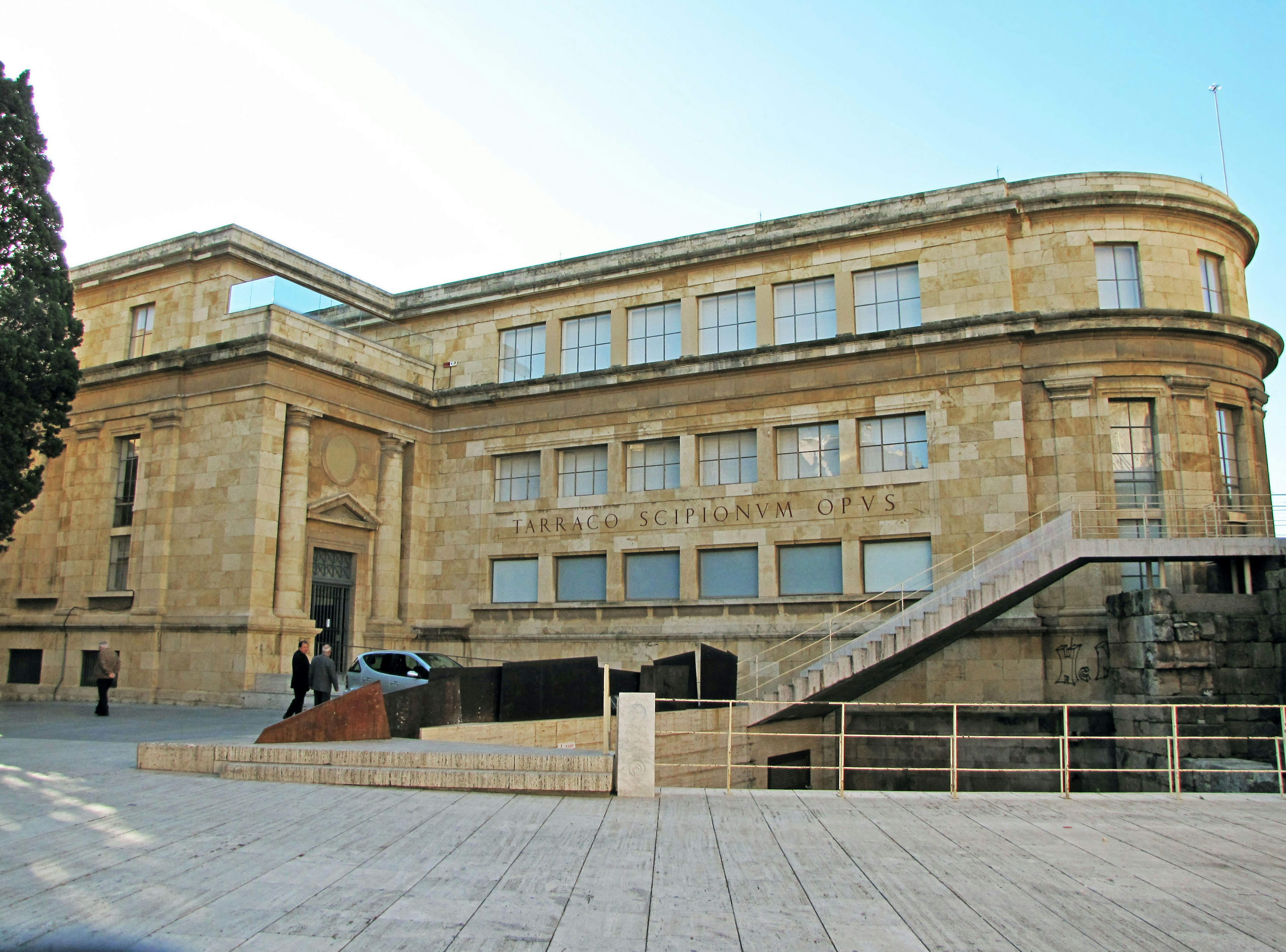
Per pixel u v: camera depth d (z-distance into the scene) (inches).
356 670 1027.9
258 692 1112.8
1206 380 1126.4
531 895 332.5
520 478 1401.3
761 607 1198.3
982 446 1123.3
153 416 1270.9
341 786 550.6
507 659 1326.3
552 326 1411.2
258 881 341.7
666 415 1301.7
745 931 298.5
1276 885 364.8
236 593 1158.3
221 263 1295.5
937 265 1191.6
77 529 1321.4
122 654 1225.4
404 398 1393.9
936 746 1106.1
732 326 1301.7
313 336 1269.7
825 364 1215.6
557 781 536.4
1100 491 1096.8
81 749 694.5
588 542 1316.4
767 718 997.8
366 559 1343.5
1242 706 596.1
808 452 1224.8
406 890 335.6
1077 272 1155.3
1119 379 1119.6
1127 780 976.9
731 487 1245.1
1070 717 1060.5
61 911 302.0
